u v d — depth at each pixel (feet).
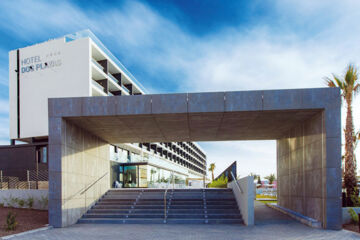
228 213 37.76
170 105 32.68
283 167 47.03
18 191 47.29
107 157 50.60
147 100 33.01
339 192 30.01
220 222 35.35
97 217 38.11
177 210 38.75
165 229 31.22
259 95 31.81
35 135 117.80
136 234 28.35
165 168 115.44
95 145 44.70
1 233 28.32
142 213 38.70
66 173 34.17
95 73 112.47
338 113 30.73
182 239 25.84
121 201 43.50
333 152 30.42
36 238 26.48
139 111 32.94
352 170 40.34
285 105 31.37
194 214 37.27
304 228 30.89
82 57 109.29
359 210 33.94
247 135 47.14
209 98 32.37
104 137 46.93
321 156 31.63
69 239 26.08
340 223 29.78
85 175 40.11
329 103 30.94
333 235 26.99
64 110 33.50
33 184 50.26
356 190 40.06
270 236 26.89
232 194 44.52
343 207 34.42
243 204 35.91
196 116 34.22
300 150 38.32
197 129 41.83
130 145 116.98
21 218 37.29
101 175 46.96
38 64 118.73
